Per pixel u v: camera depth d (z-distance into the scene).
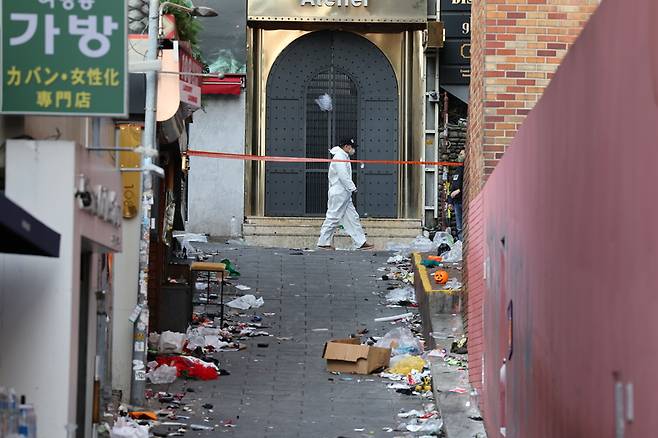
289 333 59.06
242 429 42.28
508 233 36.09
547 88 28.34
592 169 22.42
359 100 87.88
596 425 21.95
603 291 21.41
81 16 27.75
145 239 44.00
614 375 20.48
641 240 18.58
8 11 27.61
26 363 25.97
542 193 28.92
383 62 87.94
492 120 47.22
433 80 87.38
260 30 87.19
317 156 87.75
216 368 50.41
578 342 23.78
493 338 39.88
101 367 34.44
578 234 23.88
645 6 18.52
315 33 87.75
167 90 46.72
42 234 23.44
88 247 30.45
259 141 87.12
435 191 87.62
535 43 47.19
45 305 26.09
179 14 50.22
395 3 86.50
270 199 87.75
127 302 44.38
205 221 86.06
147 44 46.62
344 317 62.41
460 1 87.25
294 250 78.44
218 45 85.19
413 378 49.88
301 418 44.16
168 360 49.66
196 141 86.12
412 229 86.62
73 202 26.23
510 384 34.94
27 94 27.59
